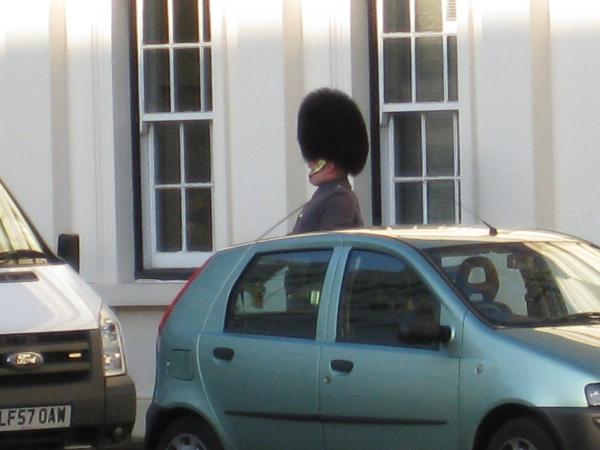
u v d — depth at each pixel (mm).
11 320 16750
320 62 22969
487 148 22297
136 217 24219
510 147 22188
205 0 24078
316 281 15938
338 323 15508
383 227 16766
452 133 23203
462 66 22547
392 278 15344
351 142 19031
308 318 15828
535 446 13820
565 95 21969
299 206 23062
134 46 24203
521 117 22109
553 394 13711
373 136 23312
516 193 22156
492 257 15430
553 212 22078
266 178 23109
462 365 14359
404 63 23266
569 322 14938
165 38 24203
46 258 18469
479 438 14211
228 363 16250
